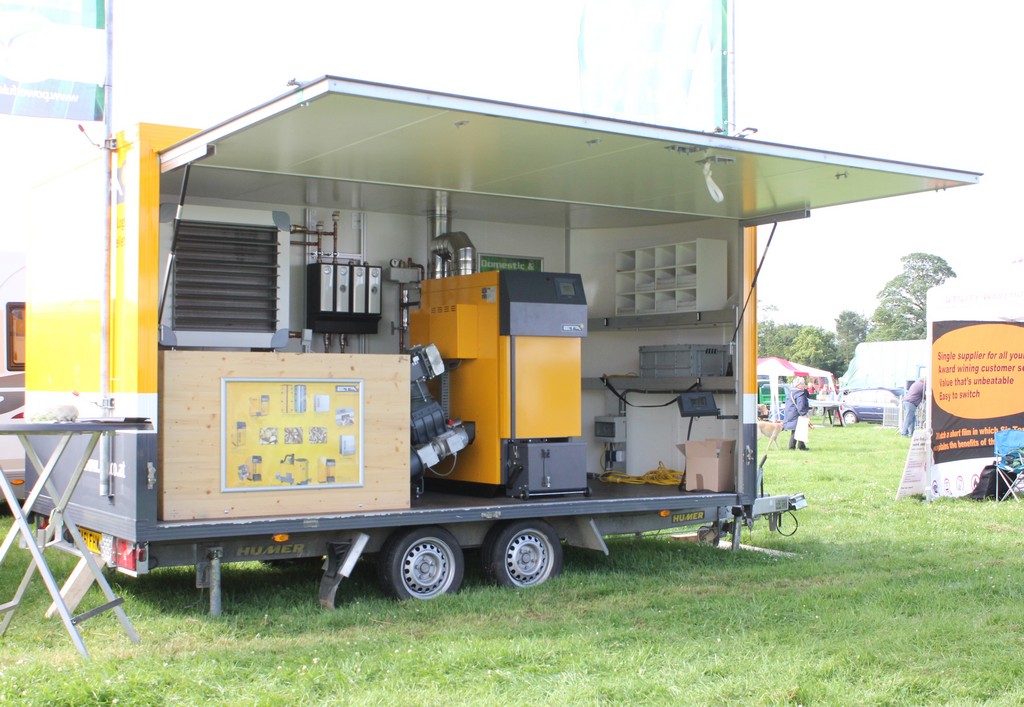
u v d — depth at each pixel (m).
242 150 6.02
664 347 8.91
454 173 6.75
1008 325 12.63
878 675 4.86
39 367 6.89
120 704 4.26
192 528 5.66
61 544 6.24
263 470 6.00
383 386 6.43
